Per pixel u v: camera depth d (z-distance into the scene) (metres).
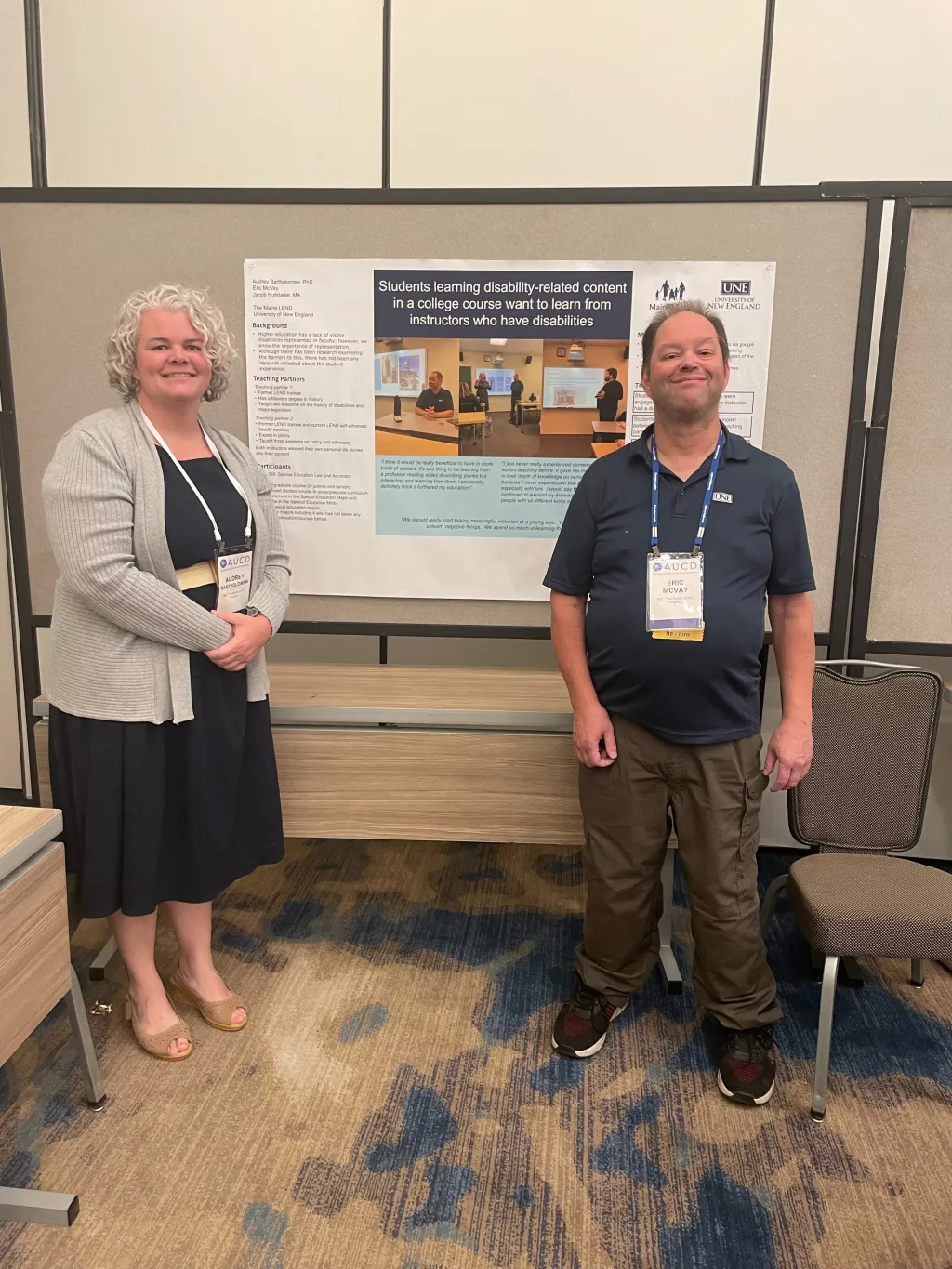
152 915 1.86
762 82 2.22
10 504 2.20
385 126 2.33
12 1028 1.36
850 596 2.14
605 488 1.71
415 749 2.08
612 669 1.71
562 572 1.78
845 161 2.25
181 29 2.30
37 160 2.35
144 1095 1.73
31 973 1.42
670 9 2.20
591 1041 1.84
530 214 2.04
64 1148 1.59
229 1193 1.50
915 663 2.68
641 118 2.28
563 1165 1.57
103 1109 1.69
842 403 2.05
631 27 2.22
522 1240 1.41
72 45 2.33
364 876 2.65
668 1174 1.55
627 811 1.75
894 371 2.02
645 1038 1.92
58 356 2.15
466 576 2.25
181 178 2.39
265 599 1.83
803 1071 1.83
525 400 2.14
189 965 1.97
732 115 2.25
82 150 2.39
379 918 2.41
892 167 2.24
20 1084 1.76
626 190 2.01
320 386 2.17
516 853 2.82
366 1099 1.73
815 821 2.06
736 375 2.06
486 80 2.28
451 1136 1.63
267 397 2.18
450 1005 2.03
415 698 2.16
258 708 1.88
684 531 1.63
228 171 2.38
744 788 1.69
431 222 2.06
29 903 1.40
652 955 1.91
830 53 2.19
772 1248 1.40
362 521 2.24
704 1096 1.74
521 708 2.07
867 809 2.04
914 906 1.68
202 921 1.94
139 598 1.58
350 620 2.29
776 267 2.01
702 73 2.23
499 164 2.33
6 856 1.32
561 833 2.10
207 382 1.71
